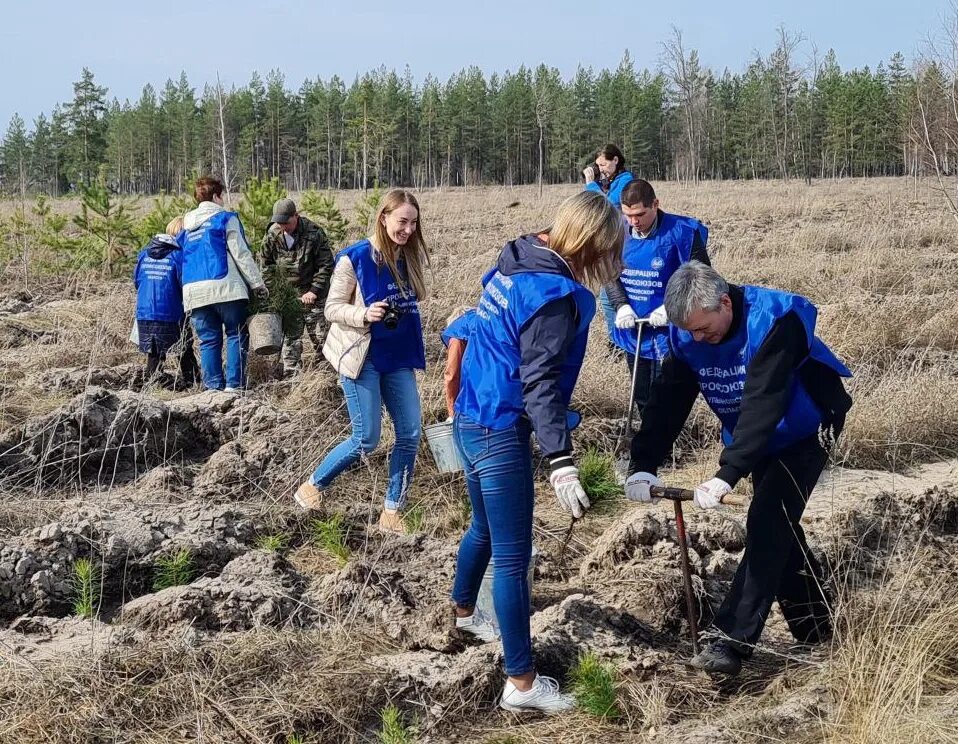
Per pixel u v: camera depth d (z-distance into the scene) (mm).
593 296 3604
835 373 4031
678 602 4500
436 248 17844
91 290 13406
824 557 4820
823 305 10547
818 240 16484
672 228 6137
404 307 5324
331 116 89688
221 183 7988
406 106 90312
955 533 5332
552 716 3793
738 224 21656
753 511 3984
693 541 5039
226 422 6617
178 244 8086
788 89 60062
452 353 4484
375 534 5551
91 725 3541
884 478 6312
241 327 8086
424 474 6355
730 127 83875
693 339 3941
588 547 5430
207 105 86125
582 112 94875
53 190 77062
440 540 5137
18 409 7176
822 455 4035
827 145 75500
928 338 9109
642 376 6383
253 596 4441
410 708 3783
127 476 6293
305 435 6461
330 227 12305
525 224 23203
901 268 12828
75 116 77438
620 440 6727
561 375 3697
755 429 3754
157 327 8273
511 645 3736
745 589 3912
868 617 4164
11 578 4641
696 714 3814
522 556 3750
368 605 4547
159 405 6543
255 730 3533
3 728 3484
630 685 3883
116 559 4875
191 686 3693
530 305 3525
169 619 4332
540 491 6336
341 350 5266
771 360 3805
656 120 85562
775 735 3559
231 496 5953
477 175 94875
